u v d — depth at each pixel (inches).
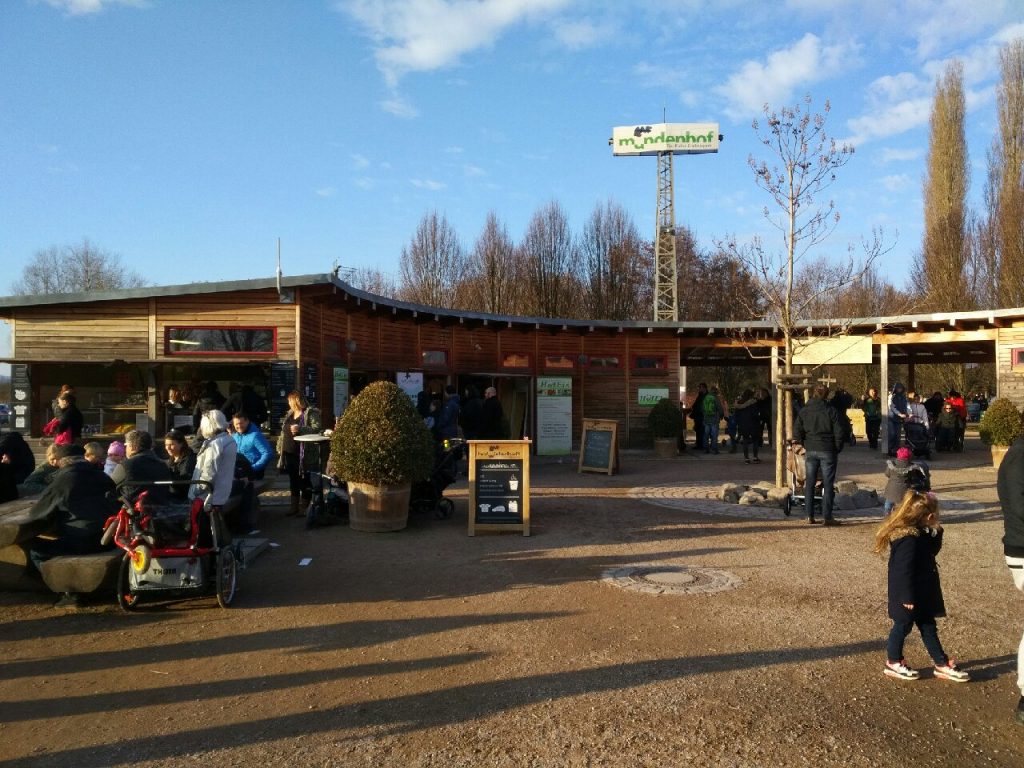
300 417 404.2
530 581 278.7
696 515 416.5
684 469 664.4
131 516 243.0
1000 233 1230.9
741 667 192.7
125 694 180.1
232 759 148.0
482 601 253.8
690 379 1514.5
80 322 505.4
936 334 740.0
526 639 215.3
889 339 765.3
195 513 244.1
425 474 381.4
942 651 185.9
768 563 303.7
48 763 146.8
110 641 217.6
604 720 163.2
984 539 352.2
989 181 1284.4
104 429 541.6
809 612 238.2
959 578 281.7
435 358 725.3
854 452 823.7
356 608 247.4
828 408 386.0
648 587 267.7
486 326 773.9
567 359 820.6
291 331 519.5
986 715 166.2
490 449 366.6
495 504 363.6
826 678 185.8
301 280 506.0
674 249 1518.2
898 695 176.4
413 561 311.9
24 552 260.8
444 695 177.3
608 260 1497.3
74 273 1578.5
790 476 420.8
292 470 406.3
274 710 170.2
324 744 153.9
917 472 243.1
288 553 327.3
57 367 547.2
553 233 1453.0
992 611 240.5
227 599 250.4
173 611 245.8
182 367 565.3
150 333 509.7
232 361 515.2
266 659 202.2
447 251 1412.4
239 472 356.5
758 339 813.9
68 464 269.6
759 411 805.2
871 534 361.7
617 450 629.6
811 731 157.9
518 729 159.6
